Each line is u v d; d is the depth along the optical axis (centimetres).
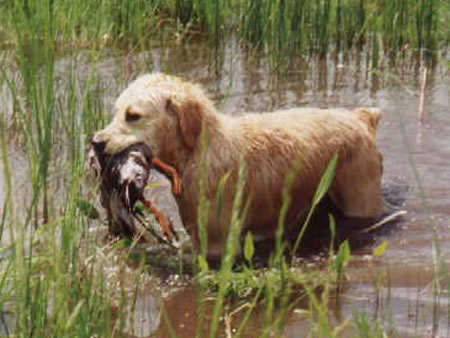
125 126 1022
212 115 1047
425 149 1341
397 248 1082
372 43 1825
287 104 1523
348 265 1036
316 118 1148
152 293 969
